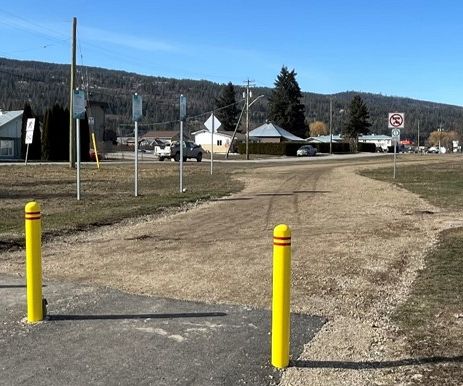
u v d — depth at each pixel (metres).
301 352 4.88
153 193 20.30
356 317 5.93
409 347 4.99
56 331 5.36
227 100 129.50
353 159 66.88
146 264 8.52
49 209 15.06
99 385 4.19
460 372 4.42
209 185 24.91
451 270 7.98
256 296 6.70
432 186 23.73
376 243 10.29
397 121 28.78
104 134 90.38
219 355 4.78
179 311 6.02
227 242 10.42
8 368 4.49
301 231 11.73
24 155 59.53
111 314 5.90
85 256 9.15
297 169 40.75
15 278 7.56
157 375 4.37
